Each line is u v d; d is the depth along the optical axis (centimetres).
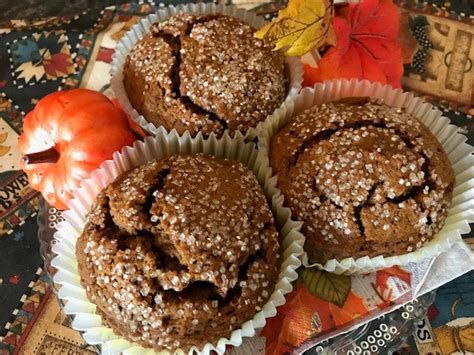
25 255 18
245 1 22
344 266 15
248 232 14
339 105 17
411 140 16
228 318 14
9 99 20
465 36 22
